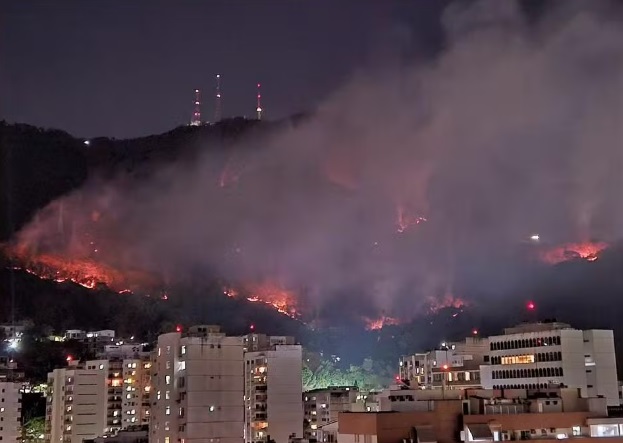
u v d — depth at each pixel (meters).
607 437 118.06
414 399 132.38
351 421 120.44
